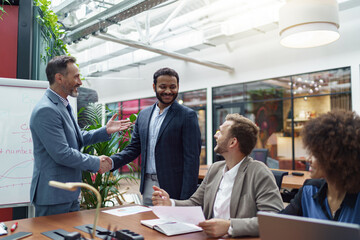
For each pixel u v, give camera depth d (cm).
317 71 635
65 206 178
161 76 211
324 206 102
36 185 174
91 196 272
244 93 757
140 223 144
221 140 148
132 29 718
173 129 207
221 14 601
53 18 333
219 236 123
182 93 891
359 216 92
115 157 216
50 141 166
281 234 78
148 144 216
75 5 463
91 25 484
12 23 278
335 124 90
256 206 138
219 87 807
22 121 255
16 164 249
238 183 143
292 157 673
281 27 244
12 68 277
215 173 161
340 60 600
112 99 1117
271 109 710
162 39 713
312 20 226
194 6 626
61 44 384
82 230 131
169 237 123
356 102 578
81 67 953
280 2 541
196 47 745
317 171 95
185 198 199
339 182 92
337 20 232
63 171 177
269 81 714
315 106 641
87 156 182
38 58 298
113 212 166
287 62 678
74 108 298
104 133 221
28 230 132
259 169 142
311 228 72
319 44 275
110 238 119
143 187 219
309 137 93
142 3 399
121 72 1074
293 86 673
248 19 599
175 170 206
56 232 127
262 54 720
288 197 327
